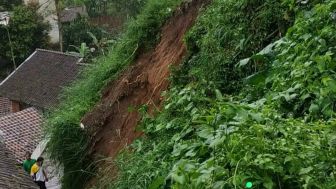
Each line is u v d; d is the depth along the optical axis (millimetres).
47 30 27828
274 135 2562
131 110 5797
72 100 7844
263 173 2271
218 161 2463
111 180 4805
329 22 3654
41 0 29781
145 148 4621
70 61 21531
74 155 6281
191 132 3809
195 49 5613
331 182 2199
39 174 9289
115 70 7555
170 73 5609
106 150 6008
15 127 16641
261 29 4582
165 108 4570
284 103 3256
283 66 3639
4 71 27938
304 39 3621
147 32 7363
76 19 26391
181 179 2445
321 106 2977
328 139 2449
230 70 4586
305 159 2303
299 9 4277
